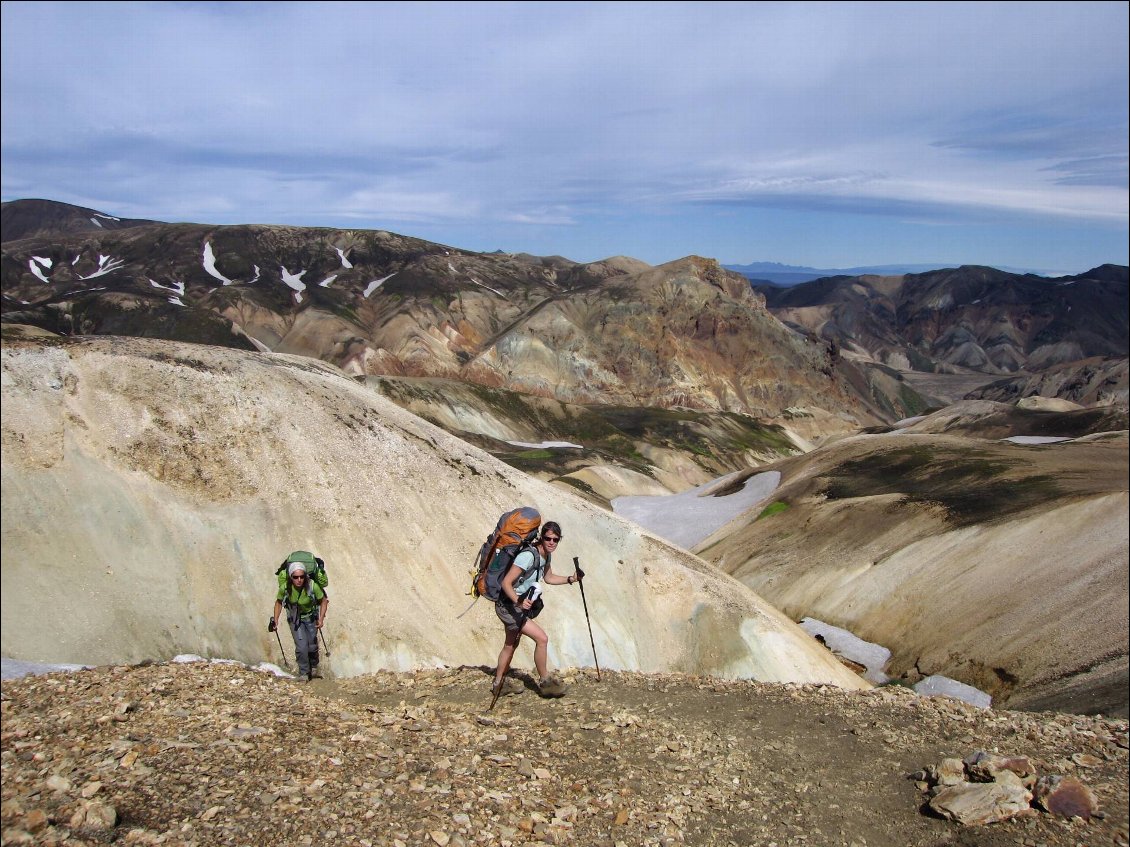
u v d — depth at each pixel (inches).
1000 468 2474.2
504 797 242.8
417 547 937.5
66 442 725.9
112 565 678.5
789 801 273.1
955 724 361.4
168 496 764.6
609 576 1189.1
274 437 891.4
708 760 300.2
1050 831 252.2
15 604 606.9
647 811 251.9
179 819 201.6
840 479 2743.6
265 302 7322.8
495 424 4628.4
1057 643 1403.8
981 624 1590.8
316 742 265.6
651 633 1175.6
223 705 298.4
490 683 378.3
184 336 5866.1
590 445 4753.9
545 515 1182.3
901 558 1948.8
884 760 315.9
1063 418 4146.2
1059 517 1755.7
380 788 235.0
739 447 5167.3
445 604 912.3
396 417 1146.0
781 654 1197.1
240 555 768.3
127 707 284.4
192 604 712.4
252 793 219.5
